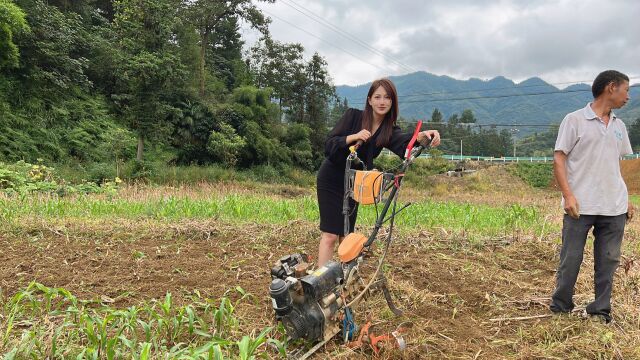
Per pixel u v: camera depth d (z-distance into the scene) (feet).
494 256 17.97
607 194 11.40
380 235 20.76
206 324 10.41
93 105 73.31
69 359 8.45
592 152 11.43
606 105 11.50
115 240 18.12
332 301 9.20
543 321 11.82
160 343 9.20
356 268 9.89
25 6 64.13
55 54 64.90
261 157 91.71
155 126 59.72
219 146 79.71
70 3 84.48
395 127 11.02
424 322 11.39
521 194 103.40
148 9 55.47
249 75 114.62
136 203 27.81
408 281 14.26
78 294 12.23
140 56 56.03
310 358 9.17
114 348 8.58
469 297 13.35
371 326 10.65
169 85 61.46
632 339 10.66
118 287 12.81
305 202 30.94
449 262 16.72
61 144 63.82
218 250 17.28
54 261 15.01
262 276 14.21
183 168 72.95
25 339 8.45
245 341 7.96
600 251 11.69
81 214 23.80
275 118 103.45
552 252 18.48
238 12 100.12
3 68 61.57
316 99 122.93
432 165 140.26
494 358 9.85
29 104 62.75
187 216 24.25
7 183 37.52
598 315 11.59
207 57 118.83
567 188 11.62
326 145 10.96
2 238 17.63
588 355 9.94
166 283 13.24
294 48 122.52
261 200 33.01
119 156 66.90
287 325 9.05
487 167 158.71
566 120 11.78
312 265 10.41
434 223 25.53
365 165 10.94
